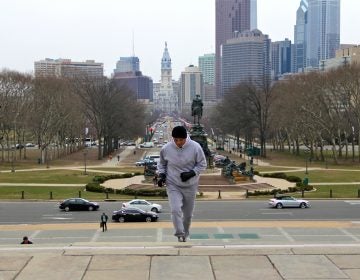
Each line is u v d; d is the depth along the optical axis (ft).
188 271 34.12
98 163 379.76
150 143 629.92
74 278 33.01
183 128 41.39
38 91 376.48
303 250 38.63
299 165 349.41
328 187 225.56
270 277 32.94
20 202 186.80
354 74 349.41
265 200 189.98
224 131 552.00
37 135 404.77
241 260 36.32
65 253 38.24
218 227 130.31
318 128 384.47
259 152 471.21
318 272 33.78
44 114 376.07
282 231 124.57
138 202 159.43
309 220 143.23
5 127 382.63
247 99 447.01
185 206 42.55
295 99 381.60
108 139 467.52
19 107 370.12
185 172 41.47
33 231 126.82
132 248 39.55
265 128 446.60
